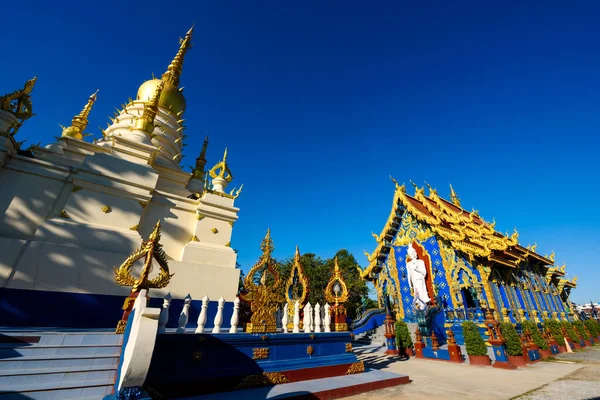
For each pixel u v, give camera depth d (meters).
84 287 9.63
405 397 7.43
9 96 11.02
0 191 10.10
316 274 31.38
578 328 23.61
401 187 23.27
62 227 10.17
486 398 7.52
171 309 10.97
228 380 6.49
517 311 18.58
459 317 17.06
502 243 17.27
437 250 20.19
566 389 8.49
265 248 8.59
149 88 21.34
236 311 7.48
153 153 14.55
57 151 14.05
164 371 5.81
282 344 7.76
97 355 5.89
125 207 11.89
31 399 4.65
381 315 23.20
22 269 8.91
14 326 8.19
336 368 8.47
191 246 12.80
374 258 24.27
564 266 29.41
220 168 16.81
